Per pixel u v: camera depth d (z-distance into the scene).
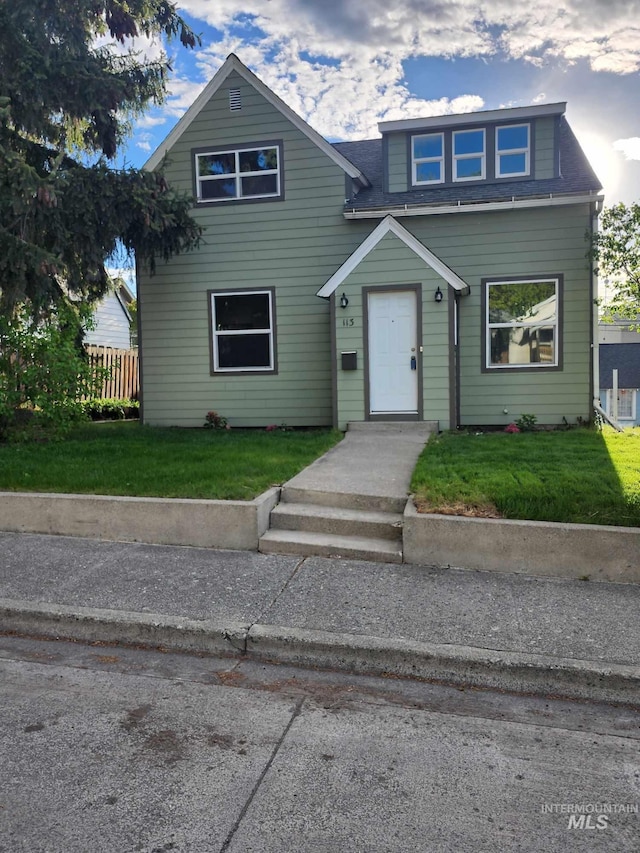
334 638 3.76
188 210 11.36
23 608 4.25
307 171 11.55
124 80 9.98
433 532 5.03
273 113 11.59
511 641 3.72
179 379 12.28
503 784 2.58
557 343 10.91
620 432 10.05
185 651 3.94
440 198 11.20
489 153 11.43
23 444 9.07
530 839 2.26
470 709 3.25
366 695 3.39
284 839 2.26
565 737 2.98
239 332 12.03
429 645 3.66
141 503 5.67
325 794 2.51
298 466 7.11
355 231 11.47
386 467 7.15
